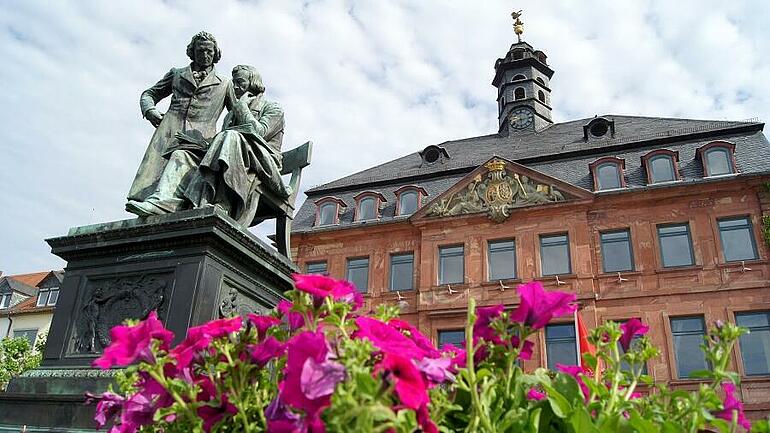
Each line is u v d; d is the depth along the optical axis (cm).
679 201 1947
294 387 107
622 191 1994
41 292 3275
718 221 1891
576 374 184
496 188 2173
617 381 151
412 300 2155
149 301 338
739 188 1884
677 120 2414
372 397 102
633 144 2252
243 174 425
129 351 137
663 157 2080
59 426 297
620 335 160
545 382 152
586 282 1927
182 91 472
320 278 133
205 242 343
